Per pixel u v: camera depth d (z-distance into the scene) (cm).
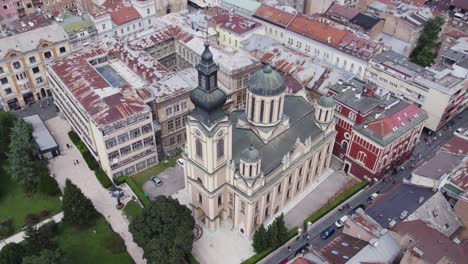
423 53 15238
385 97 11156
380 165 10719
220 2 17762
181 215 8781
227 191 9319
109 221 10019
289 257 9312
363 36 14175
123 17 15262
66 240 9575
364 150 10669
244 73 12825
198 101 7581
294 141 9806
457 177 9419
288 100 10700
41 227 9012
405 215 8788
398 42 15625
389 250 7869
